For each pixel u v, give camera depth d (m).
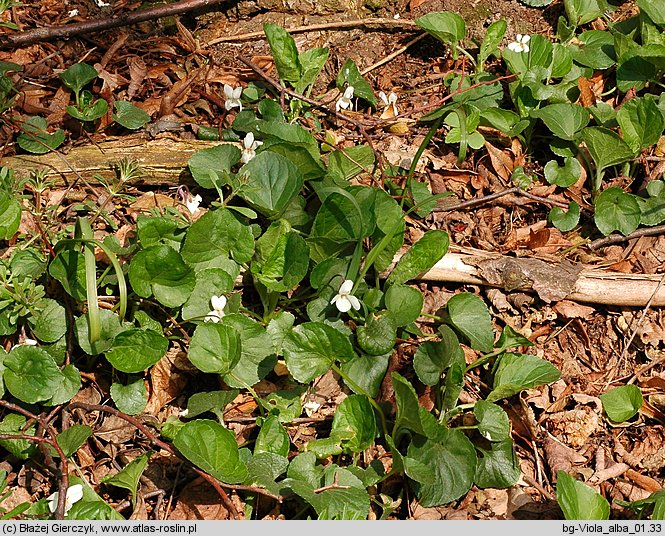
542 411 0.84
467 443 0.78
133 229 0.88
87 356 0.83
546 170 0.93
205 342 0.79
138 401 0.81
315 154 0.90
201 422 0.76
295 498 0.78
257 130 0.90
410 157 0.95
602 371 0.86
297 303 0.87
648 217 0.90
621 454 0.82
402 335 0.85
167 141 0.91
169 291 0.82
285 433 0.79
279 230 0.84
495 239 0.91
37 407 0.81
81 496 0.75
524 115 0.95
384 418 0.80
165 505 0.79
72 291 0.81
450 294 0.88
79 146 0.92
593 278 0.87
